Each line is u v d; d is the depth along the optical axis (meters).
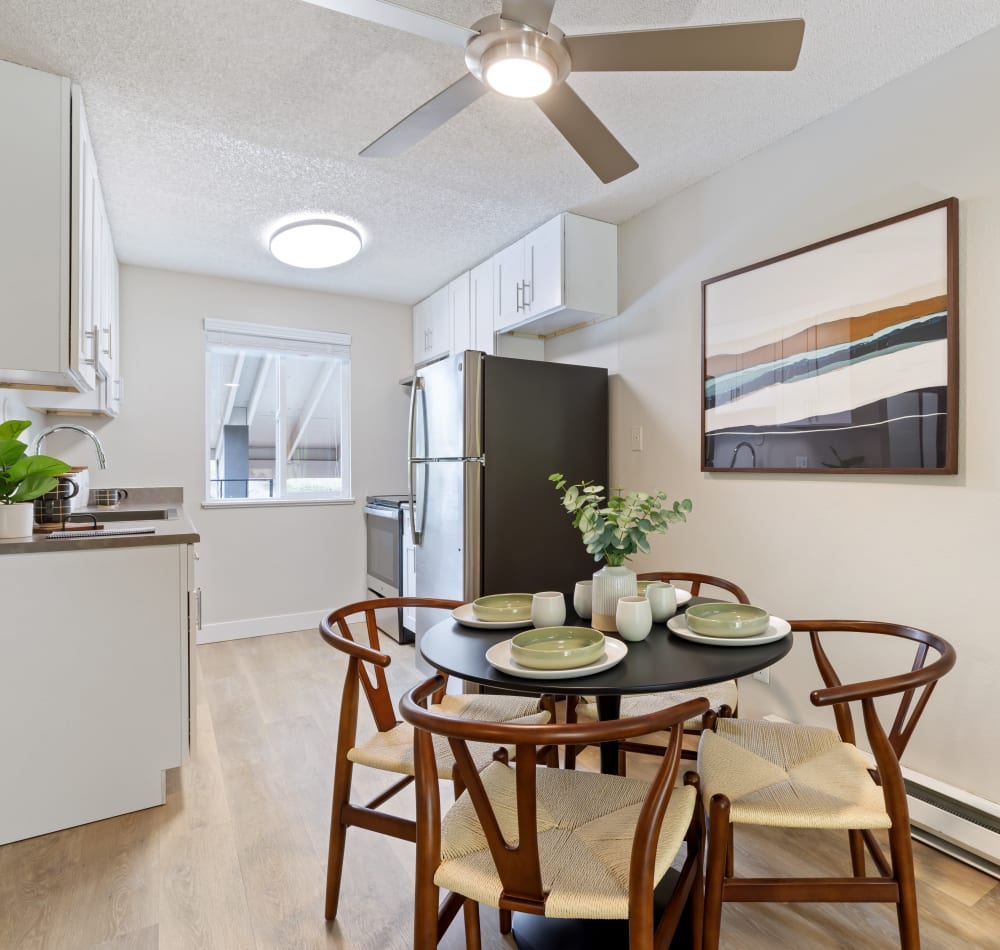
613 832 1.12
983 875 1.65
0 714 1.77
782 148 2.33
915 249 1.90
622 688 1.14
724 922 1.49
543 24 1.29
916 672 1.21
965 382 1.81
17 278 1.82
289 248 3.19
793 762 1.37
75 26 1.69
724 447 2.54
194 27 1.70
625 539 1.55
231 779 2.18
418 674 3.26
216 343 3.89
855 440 2.07
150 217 2.96
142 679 1.95
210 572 3.87
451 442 2.95
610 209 2.95
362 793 2.09
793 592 2.30
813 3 1.63
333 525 4.28
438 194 2.77
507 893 0.98
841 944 1.42
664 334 2.86
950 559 1.84
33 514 2.12
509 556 2.92
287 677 3.22
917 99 1.91
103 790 1.91
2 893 1.58
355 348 4.37
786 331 2.29
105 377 2.79
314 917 1.51
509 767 1.35
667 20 1.70
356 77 1.93
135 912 1.52
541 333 3.62
